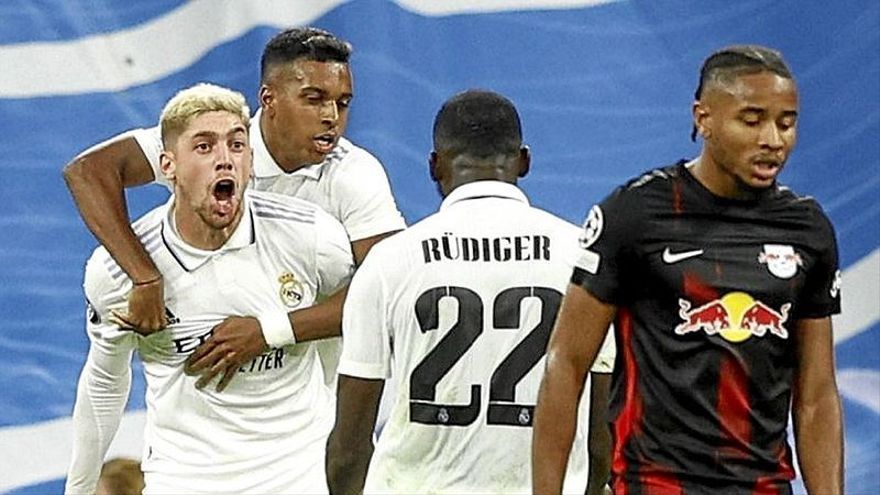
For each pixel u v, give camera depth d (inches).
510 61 841.5
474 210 505.0
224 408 566.3
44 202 802.8
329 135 614.9
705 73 430.0
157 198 807.7
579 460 512.1
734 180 426.9
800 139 839.7
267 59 617.3
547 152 840.3
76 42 811.4
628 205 430.9
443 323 495.8
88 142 808.3
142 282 550.3
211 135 544.7
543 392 442.9
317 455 579.5
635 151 843.4
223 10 820.6
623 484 434.3
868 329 826.2
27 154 802.8
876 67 840.3
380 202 627.8
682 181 433.1
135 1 818.2
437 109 835.4
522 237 501.7
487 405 494.9
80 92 810.2
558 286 498.6
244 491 569.0
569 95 843.4
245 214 563.5
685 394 424.5
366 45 828.0
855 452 814.5
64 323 800.3
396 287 500.4
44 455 791.1
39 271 799.7
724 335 422.9
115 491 681.6
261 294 563.2
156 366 571.5
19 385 791.7
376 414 519.5
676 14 845.2
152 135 604.1
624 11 845.8
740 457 425.1
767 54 426.3
